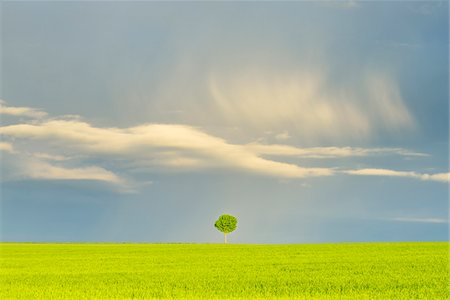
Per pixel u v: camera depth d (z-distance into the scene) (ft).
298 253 178.70
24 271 115.44
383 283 84.69
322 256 158.92
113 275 102.89
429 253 168.66
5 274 107.45
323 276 96.17
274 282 86.48
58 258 166.09
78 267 126.41
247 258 154.71
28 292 76.54
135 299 68.39
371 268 113.39
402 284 83.56
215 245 281.54
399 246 220.23
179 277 96.89
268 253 182.70
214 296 70.28
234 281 88.43
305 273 102.63
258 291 75.41
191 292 74.49
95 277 98.99
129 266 127.34
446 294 72.74
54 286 84.17
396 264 124.06
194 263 135.13
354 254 167.02
